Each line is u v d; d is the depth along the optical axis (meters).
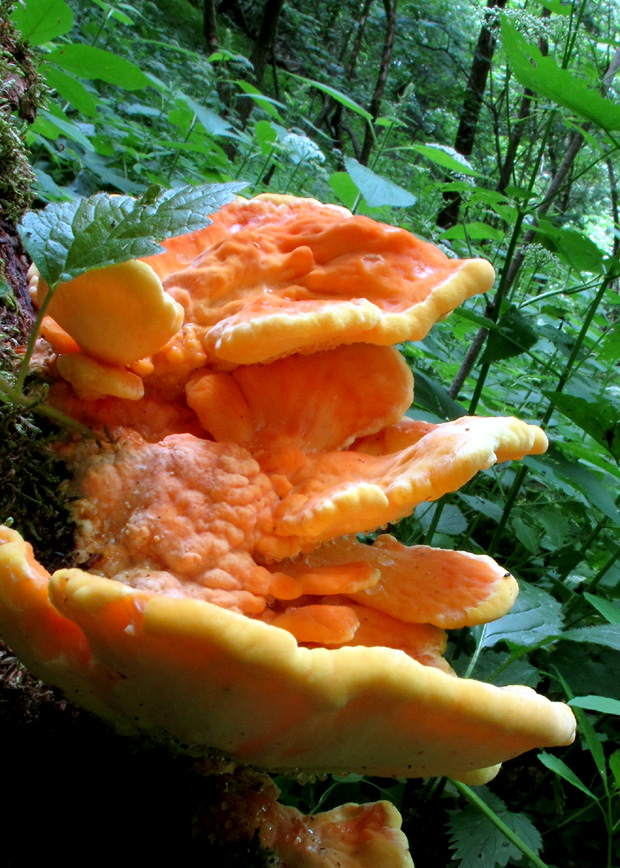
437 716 0.35
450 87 3.70
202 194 0.39
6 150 0.50
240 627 0.31
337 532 0.42
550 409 0.80
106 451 0.42
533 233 1.03
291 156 1.67
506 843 0.57
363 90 3.94
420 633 0.44
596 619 0.79
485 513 0.85
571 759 0.74
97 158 1.28
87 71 0.89
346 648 0.34
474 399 0.73
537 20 0.83
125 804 0.42
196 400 0.43
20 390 0.40
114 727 0.40
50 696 0.42
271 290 0.46
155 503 0.40
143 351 0.41
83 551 0.39
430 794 0.65
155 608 0.31
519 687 0.37
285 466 0.44
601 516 0.90
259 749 0.38
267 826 0.45
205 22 2.88
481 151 3.05
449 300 0.46
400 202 0.86
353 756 0.38
